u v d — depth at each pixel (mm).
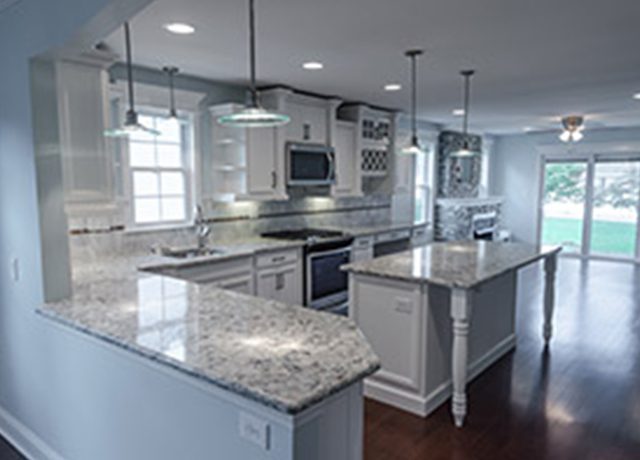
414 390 3105
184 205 4473
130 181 3986
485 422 2998
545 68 3881
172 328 1939
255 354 1652
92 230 3736
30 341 2504
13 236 2527
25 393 2615
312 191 5516
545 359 4043
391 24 2760
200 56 3504
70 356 2221
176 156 4395
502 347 4148
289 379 1446
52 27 2086
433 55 3463
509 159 9953
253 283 4227
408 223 7035
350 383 1466
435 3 2434
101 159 2715
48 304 2330
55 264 2393
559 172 9438
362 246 5562
